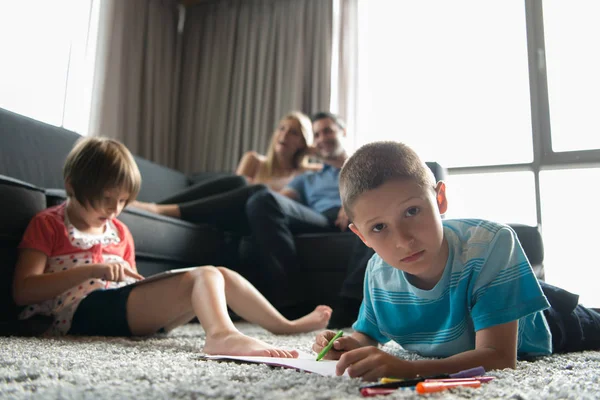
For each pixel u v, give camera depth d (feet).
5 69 8.50
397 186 2.31
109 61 10.48
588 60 9.87
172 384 1.81
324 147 8.00
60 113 9.45
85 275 3.75
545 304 2.45
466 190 10.30
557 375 2.31
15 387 1.71
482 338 2.43
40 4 9.15
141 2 11.52
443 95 11.05
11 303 4.01
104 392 1.63
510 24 10.74
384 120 11.33
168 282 3.63
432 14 11.40
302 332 4.38
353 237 6.49
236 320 6.28
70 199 4.30
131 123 10.99
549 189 9.75
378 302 3.07
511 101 10.50
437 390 1.77
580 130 9.71
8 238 3.99
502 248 2.57
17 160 6.09
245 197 6.79
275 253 6.26
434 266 2.63
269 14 12.05
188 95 12.51
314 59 11.34
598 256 9.36
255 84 11.92
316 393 1.70
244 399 1.59
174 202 7.04
